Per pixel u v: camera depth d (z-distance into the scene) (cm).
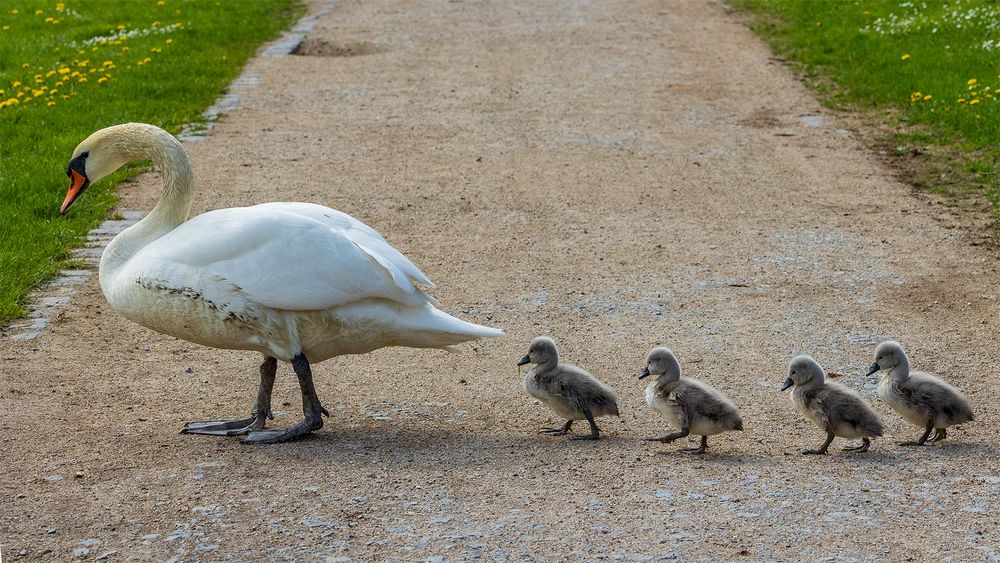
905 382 823
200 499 728
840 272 1234
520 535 672
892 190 1541
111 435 846
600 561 638
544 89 2180
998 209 1433
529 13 3012
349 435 850
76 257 1291
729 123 1920
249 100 2117
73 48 2488
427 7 3145
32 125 1827
